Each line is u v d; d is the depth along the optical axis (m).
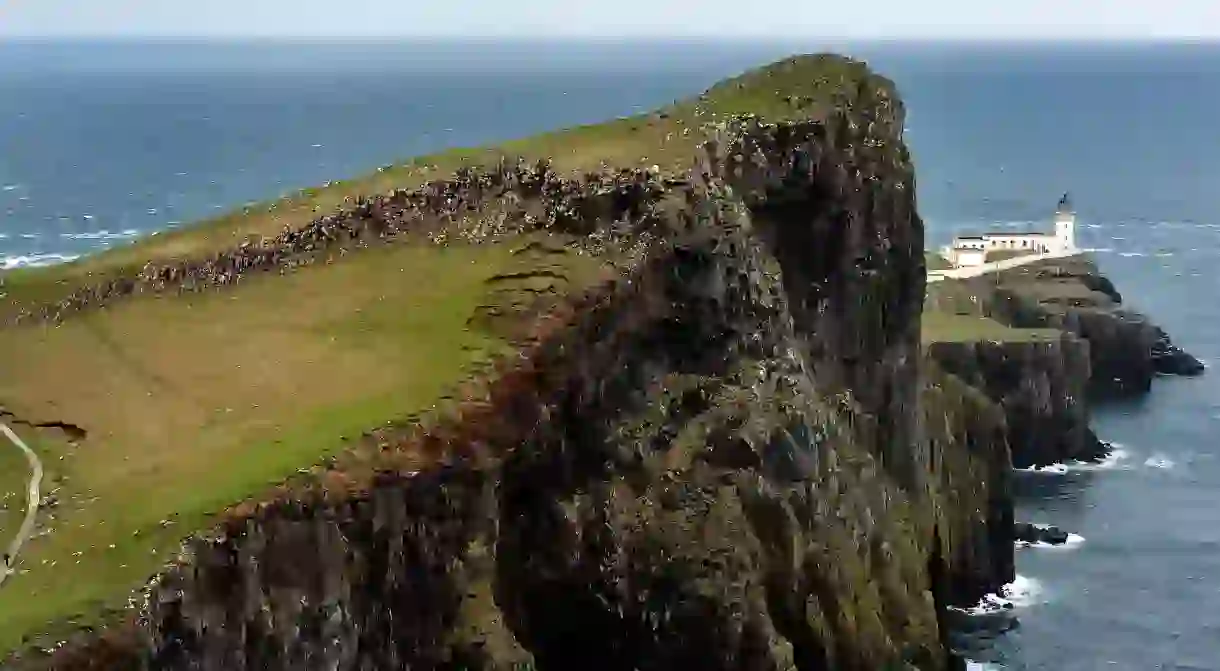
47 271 69.75
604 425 59.66
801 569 62.34
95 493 46.88
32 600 40.88
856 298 79.75
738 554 58.97
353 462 48.19
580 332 59.47
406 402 52.28
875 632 65.19
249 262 68.38
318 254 68.94
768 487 62.00
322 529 46.12
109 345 60.66
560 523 56.75
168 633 41.41
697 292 63.69
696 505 59.81
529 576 56.12
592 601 57.22
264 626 43.78
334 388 54.06
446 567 50.03
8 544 44.16
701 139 71.75
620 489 59.16
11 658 38.38
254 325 61.69
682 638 57.41
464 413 52.91
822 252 77.25
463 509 51.41
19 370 58.31
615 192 66.06
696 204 65.00
